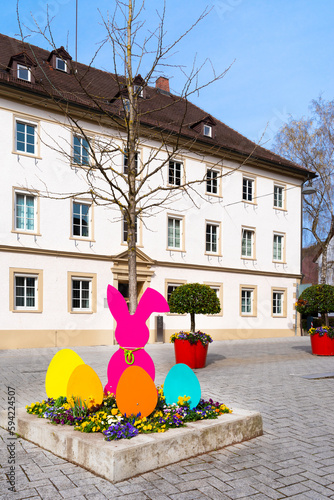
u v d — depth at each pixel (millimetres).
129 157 6000
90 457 3916
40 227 15984
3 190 15211
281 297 24594
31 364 11367
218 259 21531
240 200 22719
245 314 22500
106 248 17625
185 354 10766
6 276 15180
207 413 4914
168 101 23156
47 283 16078
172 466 4082
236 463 4207
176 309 11352
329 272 32344
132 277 5777
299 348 16922
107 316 17516
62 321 16344
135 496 3443
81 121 16844
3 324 15039
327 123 25750
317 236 27172
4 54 18484
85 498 3396
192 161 20547
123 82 6301
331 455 4523
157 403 5062
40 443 4582
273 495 3539
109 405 4980
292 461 4309
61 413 4758
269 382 8805
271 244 24156
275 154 26500
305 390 8062
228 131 26188
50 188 16250
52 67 19062
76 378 4793
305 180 26188
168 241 19875
